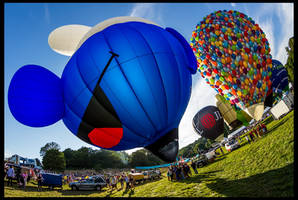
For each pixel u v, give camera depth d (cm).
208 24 1032
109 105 568
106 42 596
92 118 586
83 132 629
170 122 638
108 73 564
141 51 591
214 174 1094
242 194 574
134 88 565
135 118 583
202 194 718
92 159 7194
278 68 2164
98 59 575
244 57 971
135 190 1282
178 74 631
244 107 1055
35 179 1677
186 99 672
